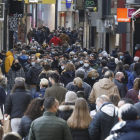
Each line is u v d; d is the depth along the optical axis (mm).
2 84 30625
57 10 157750
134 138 12969
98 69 37531
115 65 38969
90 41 109438
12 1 78438
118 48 80938
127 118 13227
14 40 104000
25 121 18969
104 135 18531
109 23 76938
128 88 32594
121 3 77375
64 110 19750
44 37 108125
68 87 26812
